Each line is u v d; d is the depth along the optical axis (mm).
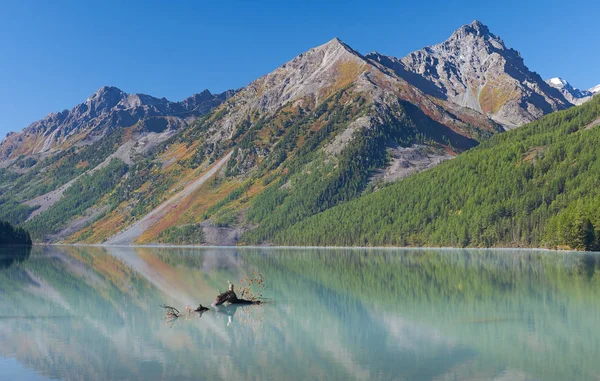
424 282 95125
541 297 75562
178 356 46625
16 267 143875
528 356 45344
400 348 48438
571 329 55094
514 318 61125
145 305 74500
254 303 73625
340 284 94688
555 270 112000
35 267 144375
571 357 45000
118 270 133625
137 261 171875
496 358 44969
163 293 87250
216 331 56125
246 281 102250
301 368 42812
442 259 156375
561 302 71312
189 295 84875
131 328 58188
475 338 51719
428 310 66812
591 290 81938
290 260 167375
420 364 43500
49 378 41156
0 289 92562
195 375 41438
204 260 173500
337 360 44875
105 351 48406
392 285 91938
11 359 46062
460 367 42625
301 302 74500
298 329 56750
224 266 143125
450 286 89000
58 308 71875
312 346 49500
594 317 61250
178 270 131125
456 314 63906
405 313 65000
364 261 155500
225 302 73438
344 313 65562
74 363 44781
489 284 90500
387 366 43062
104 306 73562
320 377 40656
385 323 59312
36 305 74500
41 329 58094
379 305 71000
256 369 42719
